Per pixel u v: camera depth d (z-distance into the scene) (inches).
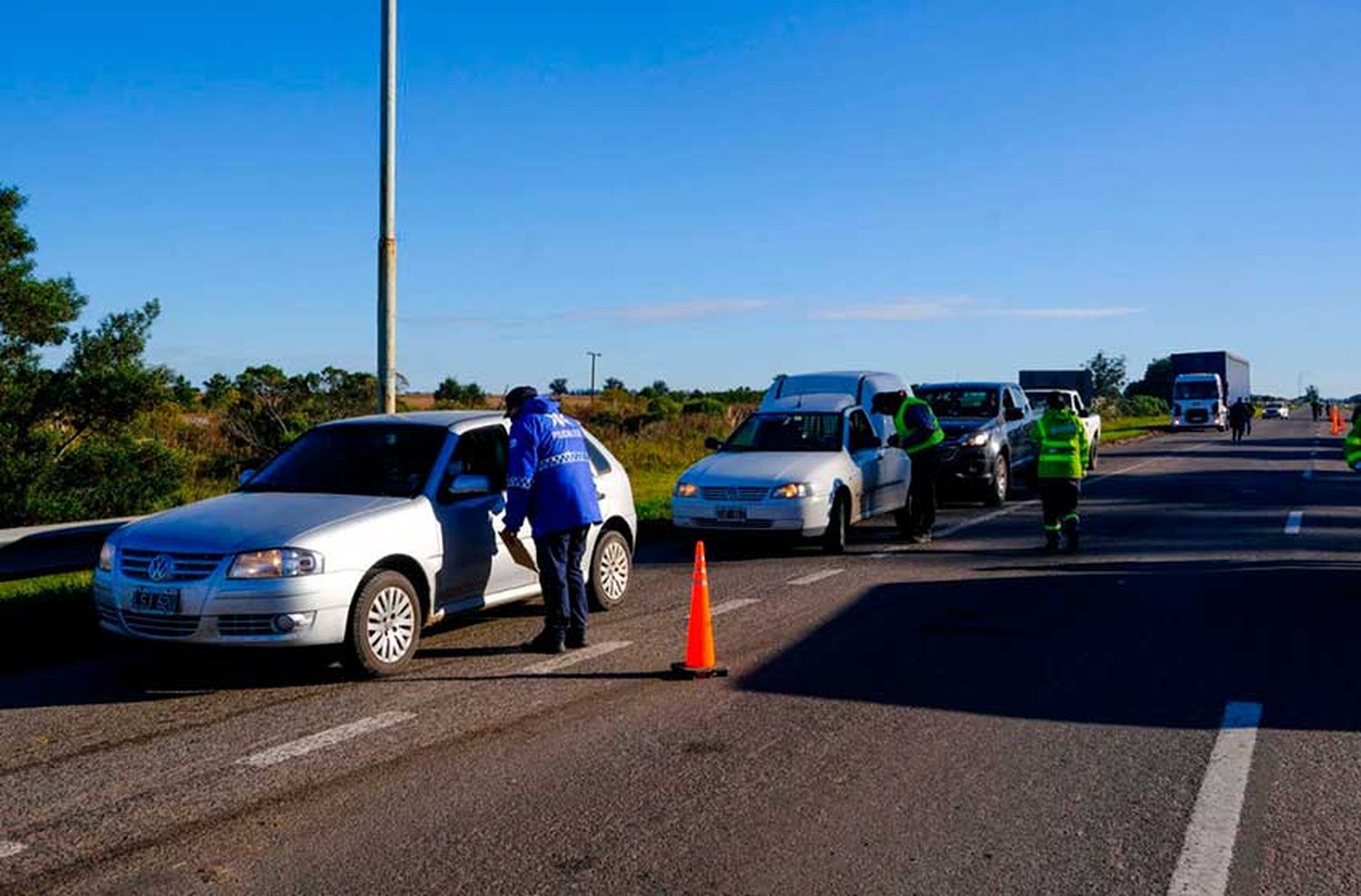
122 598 287.7
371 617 297.0
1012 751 231.1
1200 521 657.6
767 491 520.1
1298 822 191.9
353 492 326.6
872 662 311.1
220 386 909.2
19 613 353.4
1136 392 5231.3
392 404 531.8
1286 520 657.0
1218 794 205.3
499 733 246.4
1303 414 4763.8
